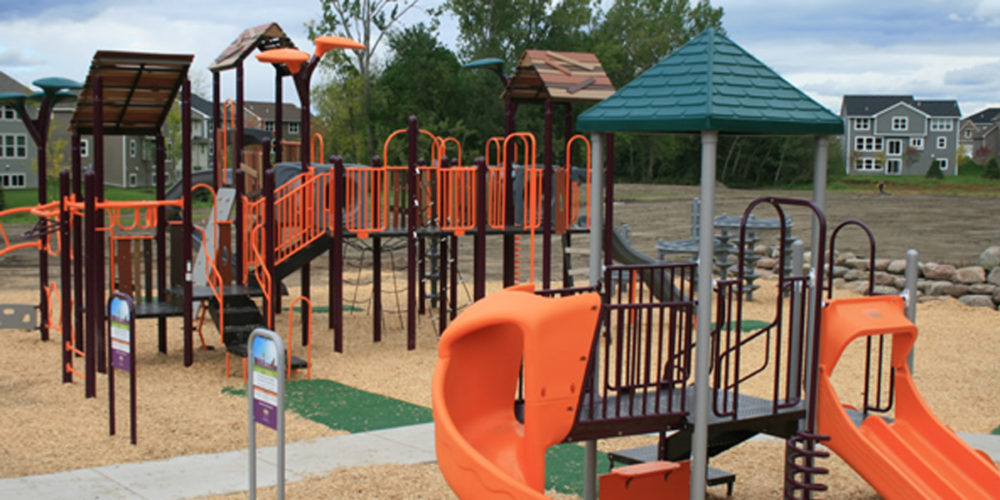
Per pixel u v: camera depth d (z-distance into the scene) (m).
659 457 5.80
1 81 60.78
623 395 5.80
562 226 12.78
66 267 9.80
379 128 55.62
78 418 8.20
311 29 52.38
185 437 7.61
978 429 8.39
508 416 5.47
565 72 12.59
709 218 5.12
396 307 15.97
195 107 68.94
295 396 9.38
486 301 5.05
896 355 5.88
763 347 12.26
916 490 5.11
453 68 59.31
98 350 10.27
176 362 10.91
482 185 12.42
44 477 6.37
